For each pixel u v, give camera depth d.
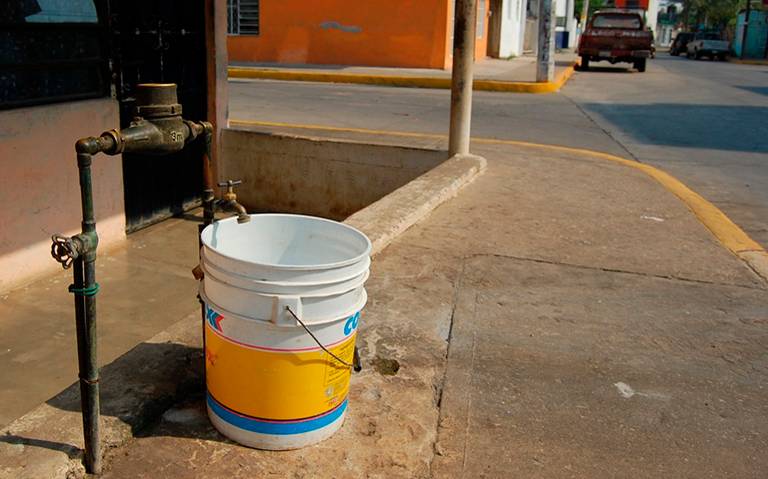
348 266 2.40
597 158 8.38
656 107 14.03
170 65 7.49
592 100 15.11
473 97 15.18
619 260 4.79
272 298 2.31
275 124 10.48
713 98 15.90
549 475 2.54
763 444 2.78
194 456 2.48
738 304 4.11
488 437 2.73
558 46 46.72
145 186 7.39
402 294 4.00
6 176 5.38
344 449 2.56
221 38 8.13
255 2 21.34
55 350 4.80
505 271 4.48
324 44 20.91
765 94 17.17
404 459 2.54
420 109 12.93
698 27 80.31
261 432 2.51
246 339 2.38
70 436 2.46
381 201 5.56
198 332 3.28
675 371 3.32
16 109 5.43
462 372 3.19
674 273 4.58
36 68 5.57
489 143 9.09
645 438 2.79
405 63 20.36
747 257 4.93
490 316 3.80
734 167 8.48
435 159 7.62
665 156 9.02
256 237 2.84
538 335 3.61
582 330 3.70
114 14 6.43
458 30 7.11
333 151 8.02
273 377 2.42
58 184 5.86
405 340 3.45
